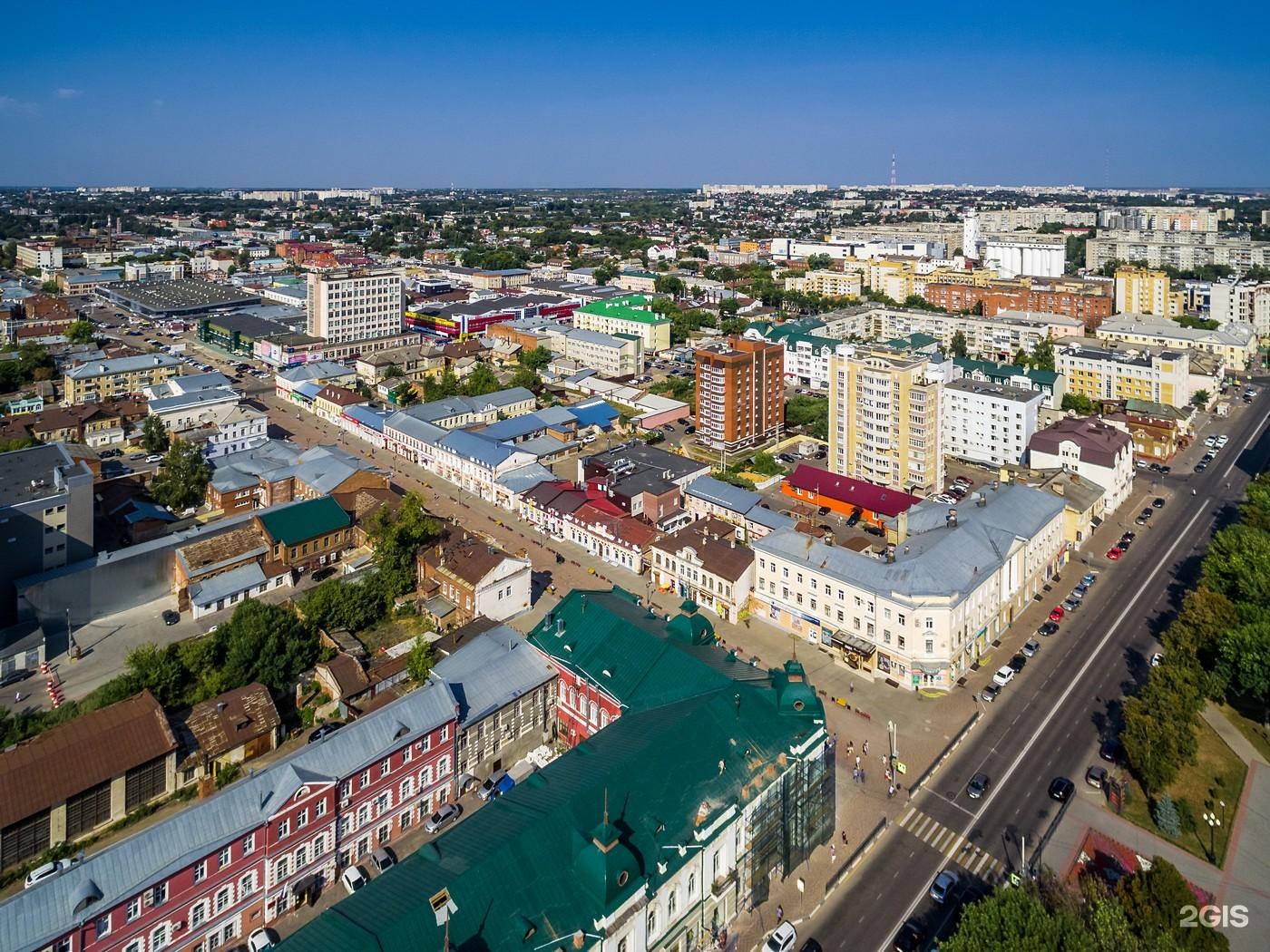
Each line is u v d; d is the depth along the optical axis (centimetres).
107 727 9275
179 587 14075
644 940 6925
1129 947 6334
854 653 12162
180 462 17738
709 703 8569
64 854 8619
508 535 17012
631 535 15588
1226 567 12875
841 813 9369
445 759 9488
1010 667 12081
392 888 6600
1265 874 8500
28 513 13600
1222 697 11325
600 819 7219
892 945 7706
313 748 8475
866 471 19388
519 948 6262
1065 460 18812
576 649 10581
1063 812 9369
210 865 7500
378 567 14388
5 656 11800
